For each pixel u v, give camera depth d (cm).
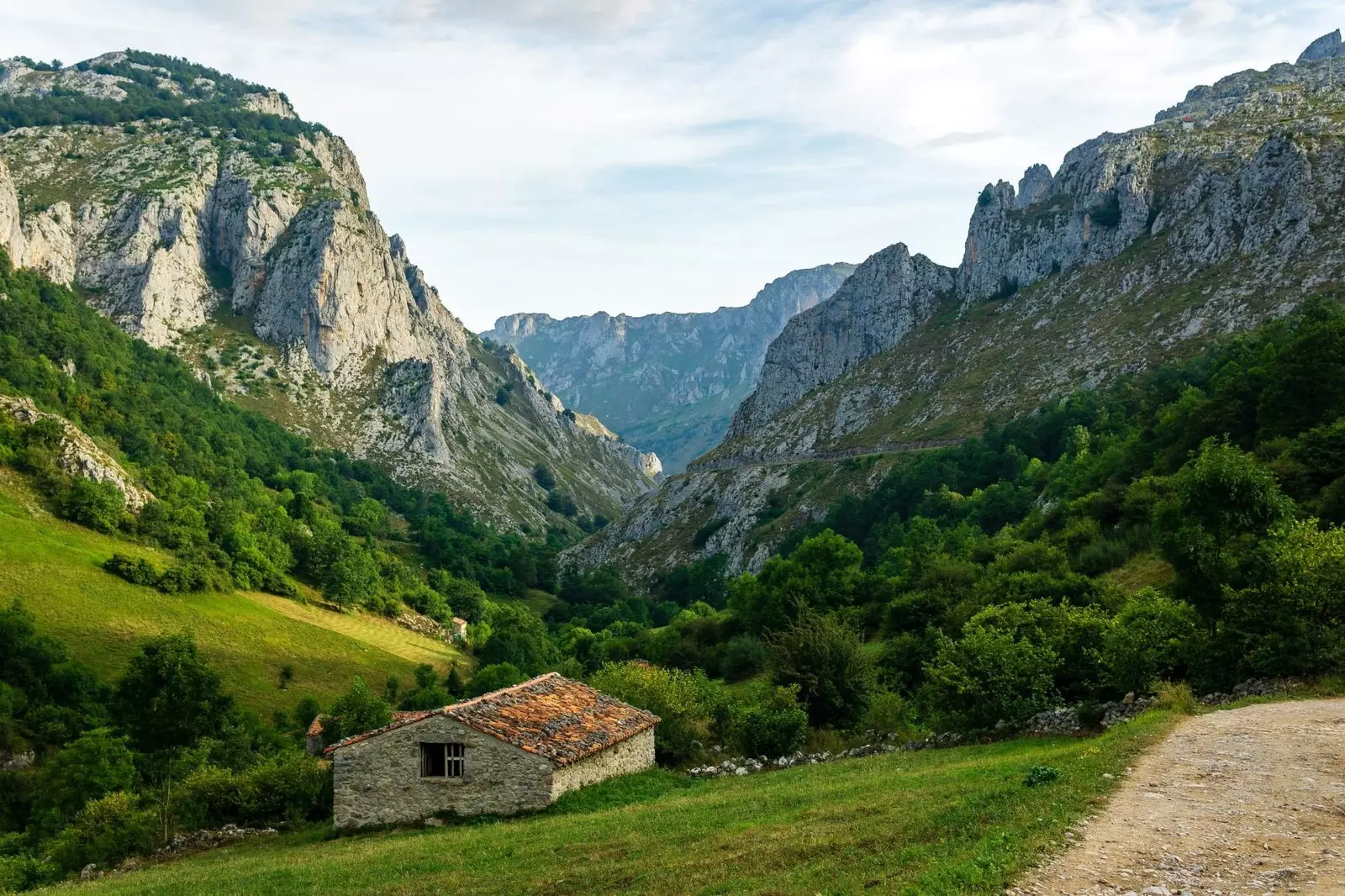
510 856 2280
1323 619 2925
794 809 2316
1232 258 16488
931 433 17650
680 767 3834
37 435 11619
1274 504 3228
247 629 9938
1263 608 2944
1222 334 14588
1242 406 7244
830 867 1608
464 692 8556
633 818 2594
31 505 10519
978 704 3375
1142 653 3112
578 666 8469
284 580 12250
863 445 18900
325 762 4131
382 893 2078
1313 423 6319
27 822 5672
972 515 11638
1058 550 6412
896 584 7969
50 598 8719
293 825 3753
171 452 16100
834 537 8788
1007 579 5556
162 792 4484
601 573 17988
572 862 2108
